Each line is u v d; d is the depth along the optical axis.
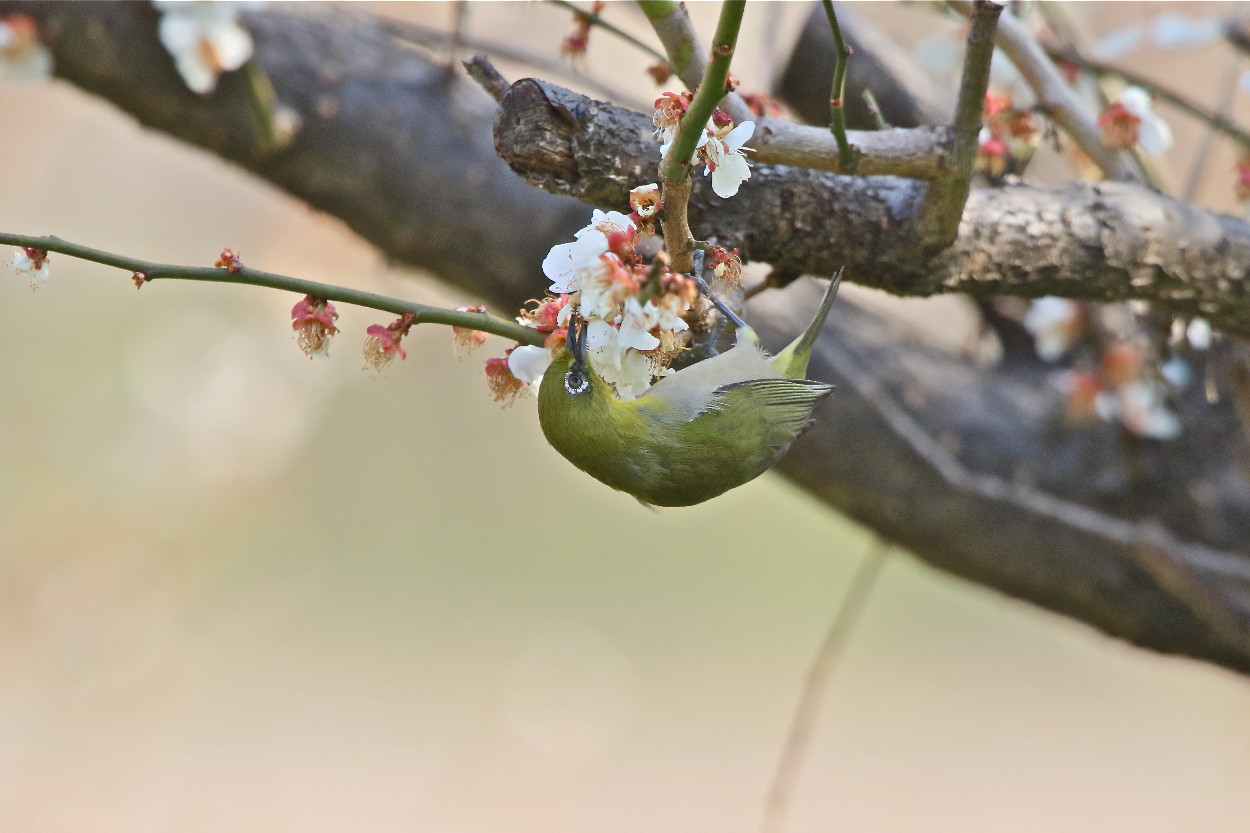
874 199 6.15
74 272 16.25
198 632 16.41
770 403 6.77
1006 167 7.15
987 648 19.84
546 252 8.30
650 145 5.55
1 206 15.84
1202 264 6.67
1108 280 6.60
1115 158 6.89
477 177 8.24
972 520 8.51
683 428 6.53
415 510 19.66
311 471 18.67
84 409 15.95
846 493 8.64
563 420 6.19
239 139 8.27
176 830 14.45
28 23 7.93
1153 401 8.21
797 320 8.79
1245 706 15.00
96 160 16.03
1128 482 8.55
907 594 20.62
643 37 11.81
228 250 4.88
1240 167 7.16
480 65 5.63
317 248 15.62
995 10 5.11
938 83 9.18
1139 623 8.62
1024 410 8.89
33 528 15.57
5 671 15.17
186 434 16.12
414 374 19.83
